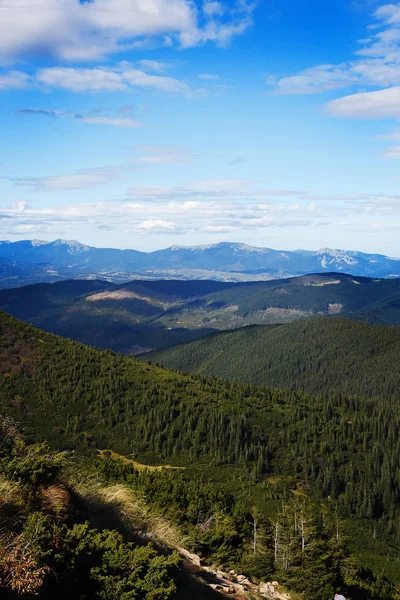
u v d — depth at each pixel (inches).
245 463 4702.3
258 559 1079.0
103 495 722.2
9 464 538.6
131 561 528.4
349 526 4210.1
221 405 5541.3
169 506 1225.4
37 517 482.3
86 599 474.9
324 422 5905.5
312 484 4749.0
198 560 781.3
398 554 3939.5
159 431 4798.2
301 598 1031.6
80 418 4753.9
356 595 1291.8
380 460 5364.2
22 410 4655.5
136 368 6018.7
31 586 400.2
